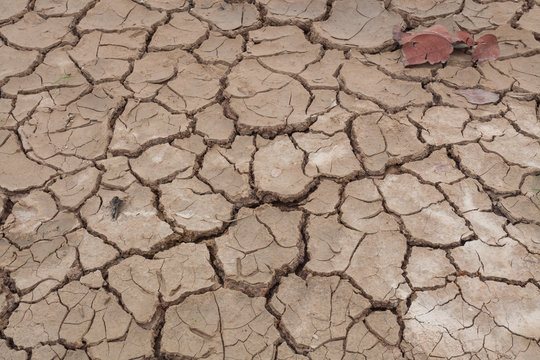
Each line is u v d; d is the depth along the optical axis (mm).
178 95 3812
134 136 3572
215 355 2674
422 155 3445
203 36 4203
